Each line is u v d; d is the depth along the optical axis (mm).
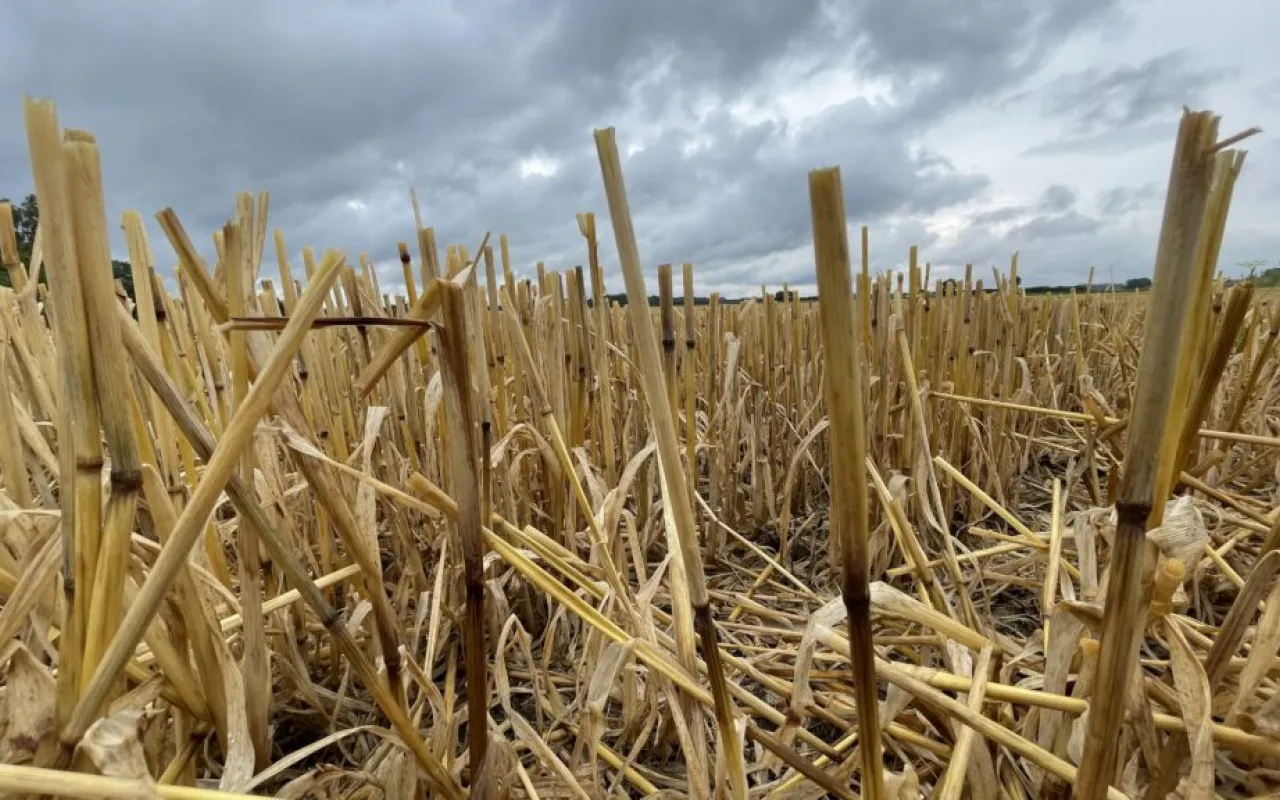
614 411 2615
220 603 1164
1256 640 835
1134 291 6871
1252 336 2553
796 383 3080
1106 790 654
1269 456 2088
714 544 2441
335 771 873
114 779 497
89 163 490
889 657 1548
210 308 907
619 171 619
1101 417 1841
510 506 1684
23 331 1453
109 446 545
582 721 1076
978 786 891
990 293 3299
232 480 656
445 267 1765
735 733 811
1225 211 640
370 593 865
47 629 810
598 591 1214
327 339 1690
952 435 2709
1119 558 581
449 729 1010
